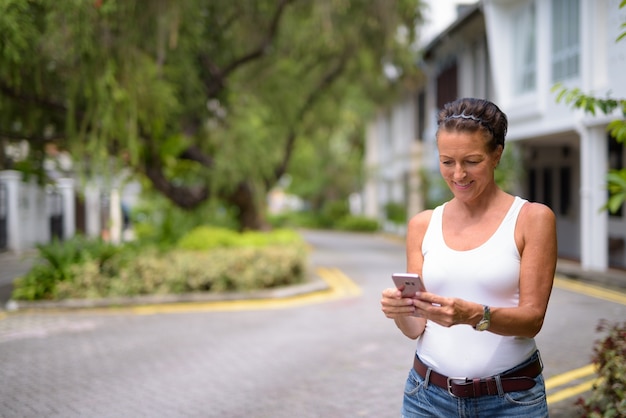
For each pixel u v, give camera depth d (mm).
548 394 5285
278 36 16828
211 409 5320
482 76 19031
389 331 8305
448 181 2260
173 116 13734
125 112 10938
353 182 39375
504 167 15688
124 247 12742
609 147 15023
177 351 7430
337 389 5805
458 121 2191
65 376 6402
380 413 5133
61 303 10570
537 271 2162
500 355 2248
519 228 2209
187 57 13328
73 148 11078
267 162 15836
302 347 7512
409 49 19766
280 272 11984
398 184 31984
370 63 19406
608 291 11219
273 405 5391
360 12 16859
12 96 10781
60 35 9422
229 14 14586
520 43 15836
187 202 16047
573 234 17312
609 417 4004
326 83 19828
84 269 11070
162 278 11250
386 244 25703
